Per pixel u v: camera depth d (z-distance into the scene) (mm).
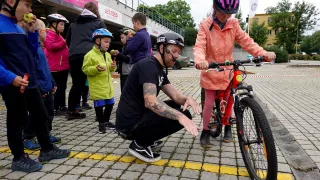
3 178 2561
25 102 2625
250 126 2479
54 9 10695
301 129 3963
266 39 49531
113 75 13438
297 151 3197
